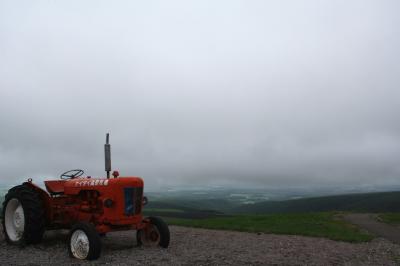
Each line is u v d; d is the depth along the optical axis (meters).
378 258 10.08
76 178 11.78
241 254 10.11
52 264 8.71
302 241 12.73
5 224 11.23
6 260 9.11
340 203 139.25
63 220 11.01
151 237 11.12
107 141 10.89
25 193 10.83
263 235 14.24
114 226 10.16
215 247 11.16
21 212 11.11
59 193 11.59
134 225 10.56
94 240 9.08
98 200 10.37
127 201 10.41
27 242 10.75
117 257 9.45
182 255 9.78
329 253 10.56
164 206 101.69
